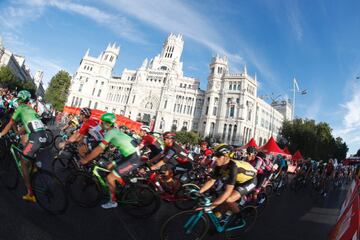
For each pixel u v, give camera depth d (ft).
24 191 21.06
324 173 53.52
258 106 312.50
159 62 369.09
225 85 298.35
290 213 33.35
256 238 21.58
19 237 13.93
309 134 209.97
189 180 27.02
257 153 32.86
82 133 26.30
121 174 19.03
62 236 15.23
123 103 333.62
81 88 324.60
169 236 15.64
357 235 13.39
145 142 26.89
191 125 315.99
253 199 28.48
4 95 68.28
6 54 286.87
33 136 18.61
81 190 20.97
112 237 16.65
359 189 19.54
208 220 16.78
